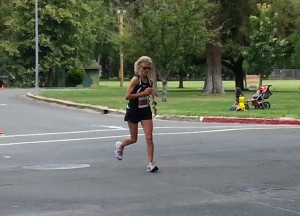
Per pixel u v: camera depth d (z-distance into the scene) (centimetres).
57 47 6391
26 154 1372
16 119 2383
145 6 3544
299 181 993
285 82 9094
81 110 2944
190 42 3500
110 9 4653
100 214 762
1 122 2250
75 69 6525
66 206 812
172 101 3403
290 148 1415
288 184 966
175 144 1522
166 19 3397
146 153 1345
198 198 859
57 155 1348
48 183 988
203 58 5200
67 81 6600
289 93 4578
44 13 6228
